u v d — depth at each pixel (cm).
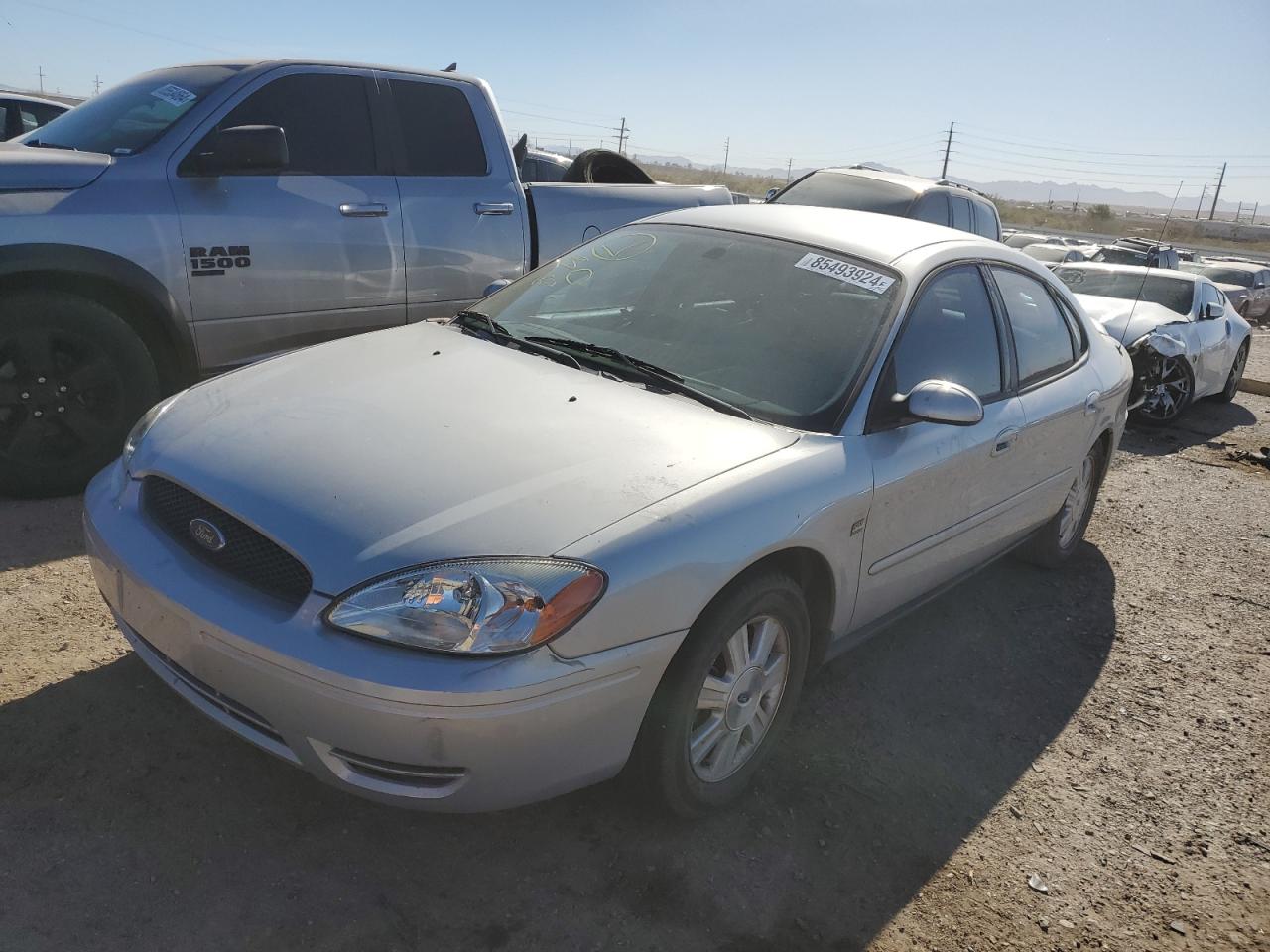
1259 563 541
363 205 500
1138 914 263
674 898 243
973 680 378
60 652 310
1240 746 353
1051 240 2898
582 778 232
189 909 220
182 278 442
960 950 243
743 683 268
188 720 284
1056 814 302
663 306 341
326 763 219
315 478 241
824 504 270
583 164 700
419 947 219
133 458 278
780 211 395
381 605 211
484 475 242
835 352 312
